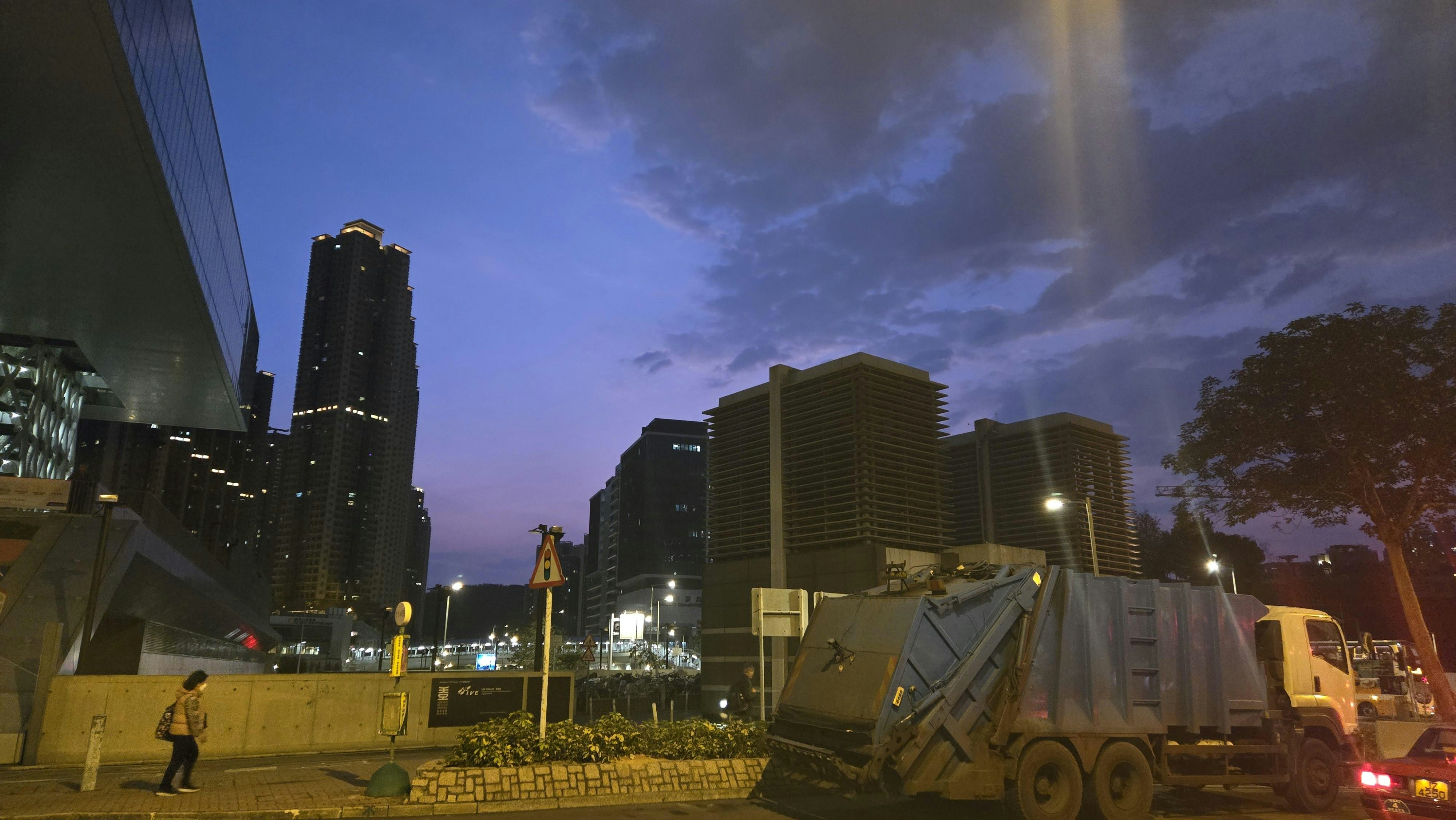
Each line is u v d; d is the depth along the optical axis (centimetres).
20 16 2909
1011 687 1091
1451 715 2245
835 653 1134
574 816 1153
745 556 4669
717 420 5066
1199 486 2684
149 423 8306
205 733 1294
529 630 8938
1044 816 1054
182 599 4441
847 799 1324
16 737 1761
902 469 4394
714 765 1330
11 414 6016
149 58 3462
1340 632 1462
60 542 2852
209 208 5153
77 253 4650
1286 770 1282
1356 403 2261
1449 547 2822
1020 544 5262
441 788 1177
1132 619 1212
